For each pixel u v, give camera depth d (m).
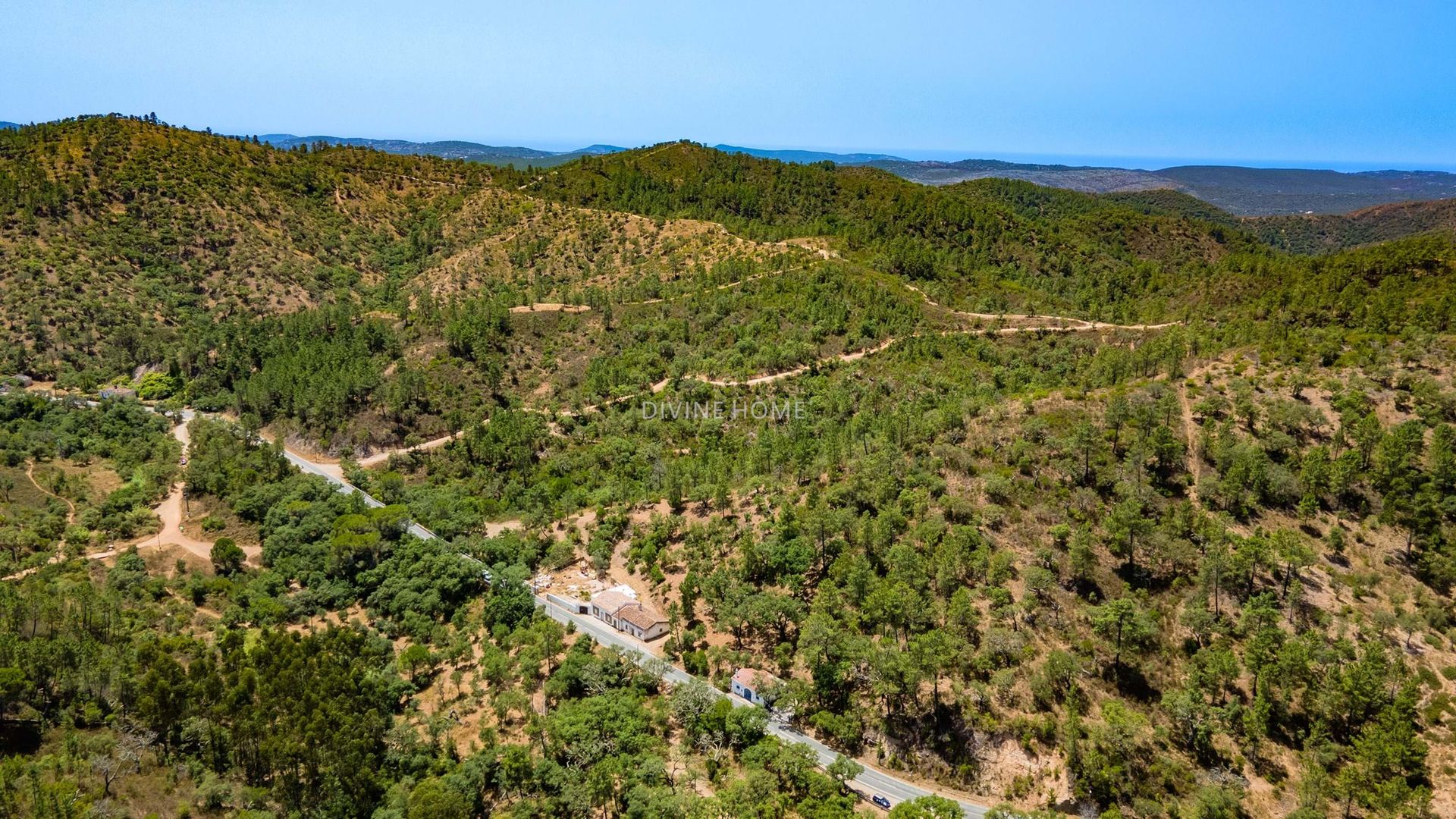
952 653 109.50
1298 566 118.50
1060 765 101.62
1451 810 91.81
